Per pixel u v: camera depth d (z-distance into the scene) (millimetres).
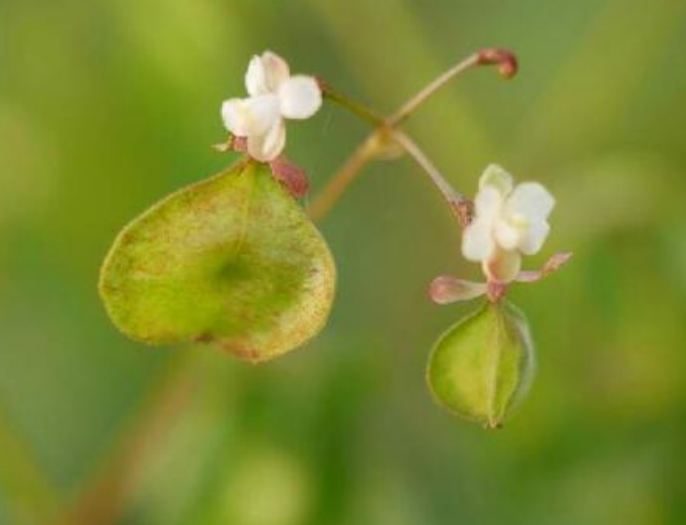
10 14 158
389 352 164
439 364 110
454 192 114
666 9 159
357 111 121
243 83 158
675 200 149
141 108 157
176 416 150
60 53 158
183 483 148
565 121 160
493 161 159
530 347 110
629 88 160
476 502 157
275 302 109
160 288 109
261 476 146
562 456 153
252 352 110
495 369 109
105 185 159
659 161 153
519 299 152
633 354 151
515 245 109
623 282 149
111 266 108
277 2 164
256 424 147
